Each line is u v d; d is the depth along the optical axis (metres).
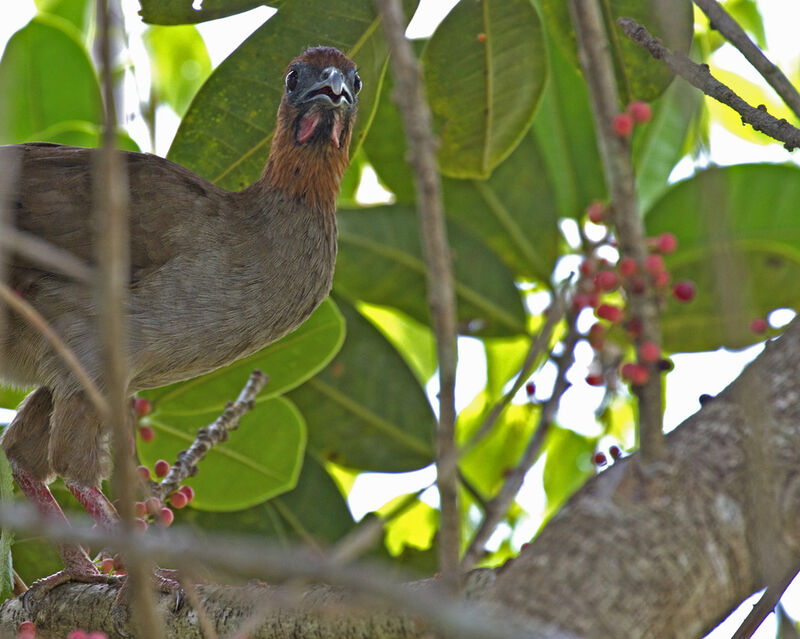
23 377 9.55
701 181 4.63
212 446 9.12
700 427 5.10
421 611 3.29
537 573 4.57
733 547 4.74
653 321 4.92
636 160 10.88
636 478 4.83
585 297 7.14
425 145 4.31
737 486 4.84
